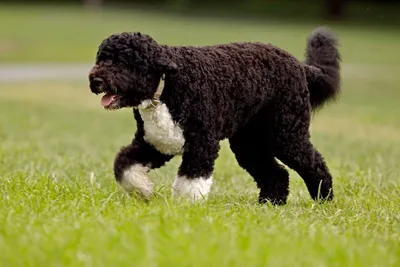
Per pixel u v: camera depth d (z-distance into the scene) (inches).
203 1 2529.5
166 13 2399.1
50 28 1939.0
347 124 928.3
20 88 1187.9
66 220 287.9
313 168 380.5
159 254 236.4
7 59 1493.6
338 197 398.9
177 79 326.6
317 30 407.8
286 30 1985.7
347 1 2405.3
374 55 1705.2
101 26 2010.3
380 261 245.9
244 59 353.7
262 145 383.6
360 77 1401.3
